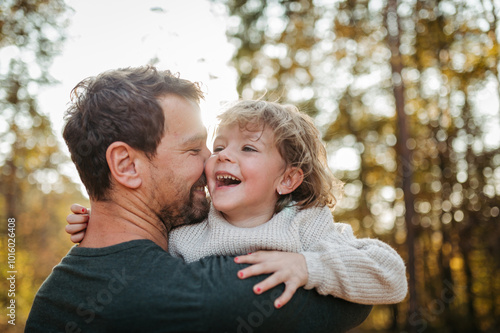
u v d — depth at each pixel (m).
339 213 11.10
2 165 7.91
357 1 9.62
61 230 9.55
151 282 1.16
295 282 1.17
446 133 9.80
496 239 9.21
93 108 1.28
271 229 1.34
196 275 1.17
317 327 1.23
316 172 1.54
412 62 10.09
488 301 9.34
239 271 1.17
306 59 10.07
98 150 1.27
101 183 1.29
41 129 7.49
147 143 1.28
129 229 1.29
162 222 1.41
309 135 1.61
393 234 10.70
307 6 9.67
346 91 10.66
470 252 9.58
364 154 10.99
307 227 1.42
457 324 9.27
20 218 8.62
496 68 8.80
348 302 1.31
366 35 9.90
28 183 8.55
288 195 1.52
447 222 9.81
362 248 1.37
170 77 1.37
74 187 9.50
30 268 6.60
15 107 7.04
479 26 8.88
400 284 1.32
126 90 1.28
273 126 1.48
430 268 10.39
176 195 1.35
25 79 6.76
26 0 6.16
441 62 9.54
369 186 11.10
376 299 1.27
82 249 1.25
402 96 9.27
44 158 8.10
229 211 1.44
